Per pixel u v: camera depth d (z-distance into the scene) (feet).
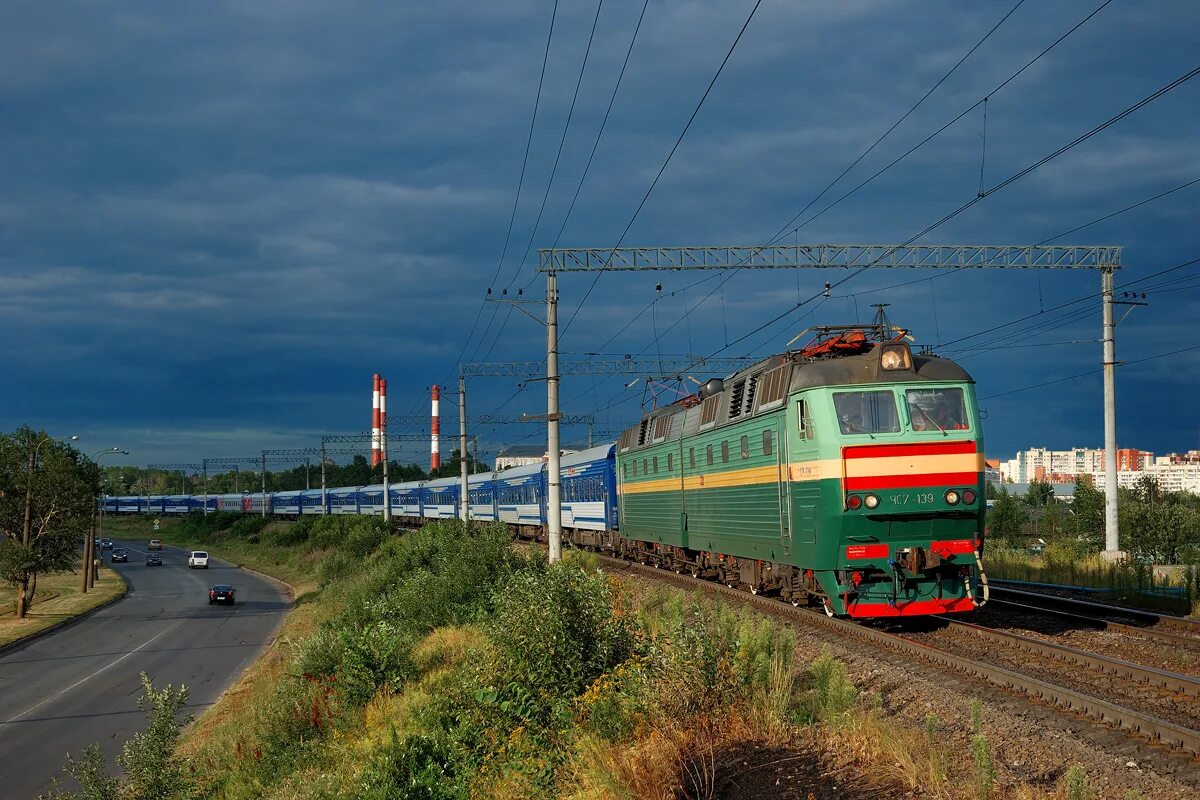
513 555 92.38
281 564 289.12
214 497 476.13
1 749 95.81
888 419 52.34
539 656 43.47
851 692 34.01
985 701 35.04
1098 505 161.58
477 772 41.81
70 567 184.03
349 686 68.23
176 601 214.48
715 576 85.81
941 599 52.39
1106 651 44.78
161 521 537.65
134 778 66.23
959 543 52.06
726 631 42.91
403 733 52.01
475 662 51.29
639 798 29.40
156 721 68.23
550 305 84.69
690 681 35.65
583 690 42.39
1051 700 34.68
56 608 197.26
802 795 27.86
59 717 107.86
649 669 38.45
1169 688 36.09
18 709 112.37
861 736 30.94
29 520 180.24
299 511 370.53
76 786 81.76
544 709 42.37
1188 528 100.48
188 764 71.46
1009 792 25.99
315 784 51.21
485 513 193.16
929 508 51.49
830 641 49.60
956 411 52.95
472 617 81.82
